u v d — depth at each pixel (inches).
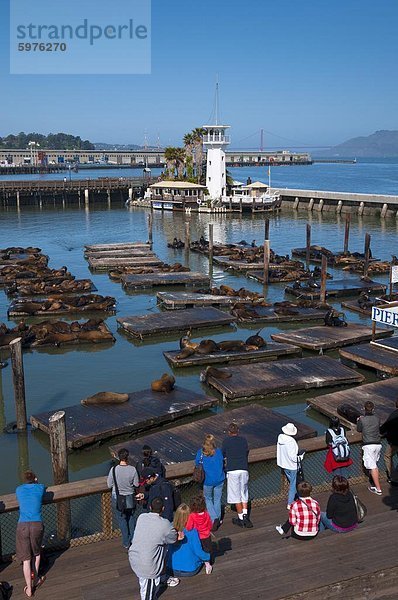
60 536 355.9
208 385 772.0
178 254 1850.4
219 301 1191.6
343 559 308.2
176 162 3496.6
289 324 1083.3
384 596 297.7
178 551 297.0
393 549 315.9
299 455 362.9
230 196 3014.3
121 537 339.3
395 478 391.5
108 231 2368.4
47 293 1301.7
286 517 355.6
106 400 675.4
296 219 2709.2
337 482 331.9
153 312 1171.3
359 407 655.8
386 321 838.5
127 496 323.9
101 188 3454.7
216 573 299.3
